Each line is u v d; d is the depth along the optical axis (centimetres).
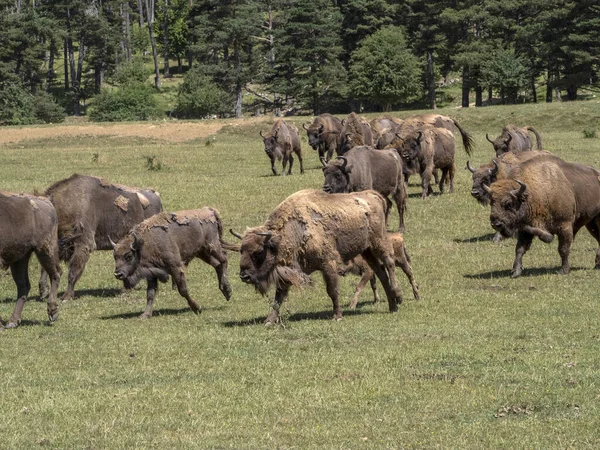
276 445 2867
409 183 10375
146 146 16962
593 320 4584
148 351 4162
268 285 4628
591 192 5919
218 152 15188
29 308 5525
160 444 2886
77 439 2938
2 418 3162
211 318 5016
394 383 3516
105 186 6069
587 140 14738
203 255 5434
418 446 2844
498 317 4762
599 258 6106
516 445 2841
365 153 7175
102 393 3466
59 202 5838
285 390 3462
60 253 5859
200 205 9094
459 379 3562
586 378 3528
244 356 4019
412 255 6769
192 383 3578
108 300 5750
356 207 4756
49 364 3978
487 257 6600
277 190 9981
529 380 3522
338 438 2927
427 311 4978
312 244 4638
